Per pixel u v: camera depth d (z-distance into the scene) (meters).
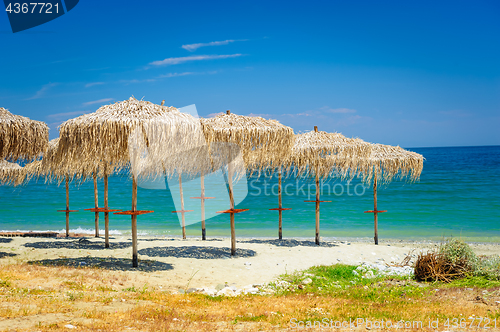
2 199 32.03
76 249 10.92
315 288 7.85
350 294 7.34
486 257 10.67
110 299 5.91
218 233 18.52
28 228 19.91
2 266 7.88
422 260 8.98
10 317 4.55
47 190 37.84
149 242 12.77
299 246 12.80
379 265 10.35
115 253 10.40
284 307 6.12
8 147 9.17
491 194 31.94
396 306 6.37
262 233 18.62
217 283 8.09
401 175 14.23
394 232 18.73
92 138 8.03
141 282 7.54
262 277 8.81
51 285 6.50
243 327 4.93
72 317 4.80
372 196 32.00
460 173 48.34
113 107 8.59
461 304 6.56
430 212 24.64
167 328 4.63
